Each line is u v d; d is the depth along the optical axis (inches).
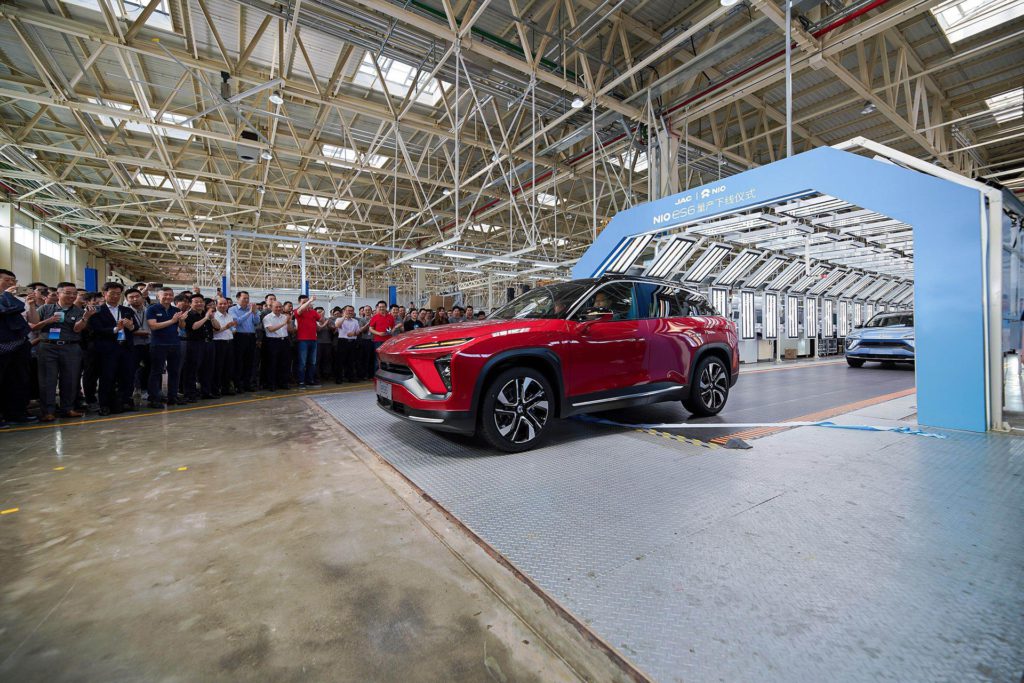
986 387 159.2
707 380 195.2
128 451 146.8
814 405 225.1
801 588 68.7
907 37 321.4
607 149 430.0
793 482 113.8
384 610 65.3
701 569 74.4
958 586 68.5
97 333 207.2
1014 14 285.0
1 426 185.8
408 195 665.0
